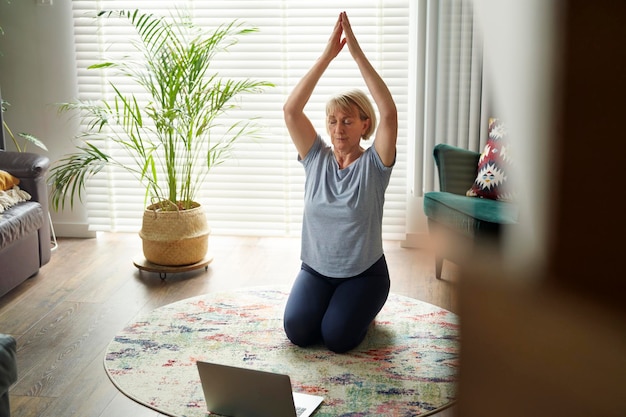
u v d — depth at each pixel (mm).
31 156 3902
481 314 106
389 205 4469
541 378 100
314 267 3033
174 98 3834
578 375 98
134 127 4559
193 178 4598
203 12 4391
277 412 2314
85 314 3385
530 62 102
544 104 99
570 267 98
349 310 2877
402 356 2861
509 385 102
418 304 3428
